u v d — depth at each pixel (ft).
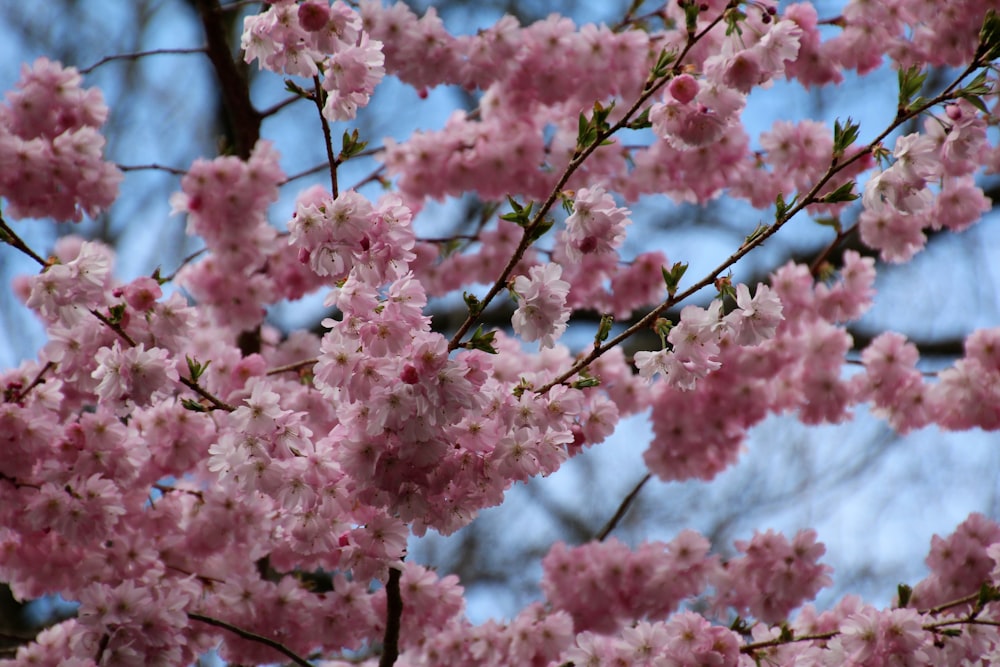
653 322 14.33
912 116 13.88
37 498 17.46
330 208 13.66
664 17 23.81
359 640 20.57
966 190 22.94
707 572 22.95
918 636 17.20
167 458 19.11
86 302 14.69
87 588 17.07
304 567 20.85
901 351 25.14
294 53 14.43
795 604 22.35
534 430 14.57
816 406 25.29
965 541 20.62
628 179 25.71
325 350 13.60
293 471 14.71
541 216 13.93
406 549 16.30
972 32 21.86
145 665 16.93
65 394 20.13
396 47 23.12
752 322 13.98
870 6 22.15
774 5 16.05
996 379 24.68
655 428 25.41
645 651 18.10
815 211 24.08
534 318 13.82
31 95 21.44
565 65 23.72
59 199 21.59
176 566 20.35
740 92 16.34
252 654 20.07
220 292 24.91
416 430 13.69
